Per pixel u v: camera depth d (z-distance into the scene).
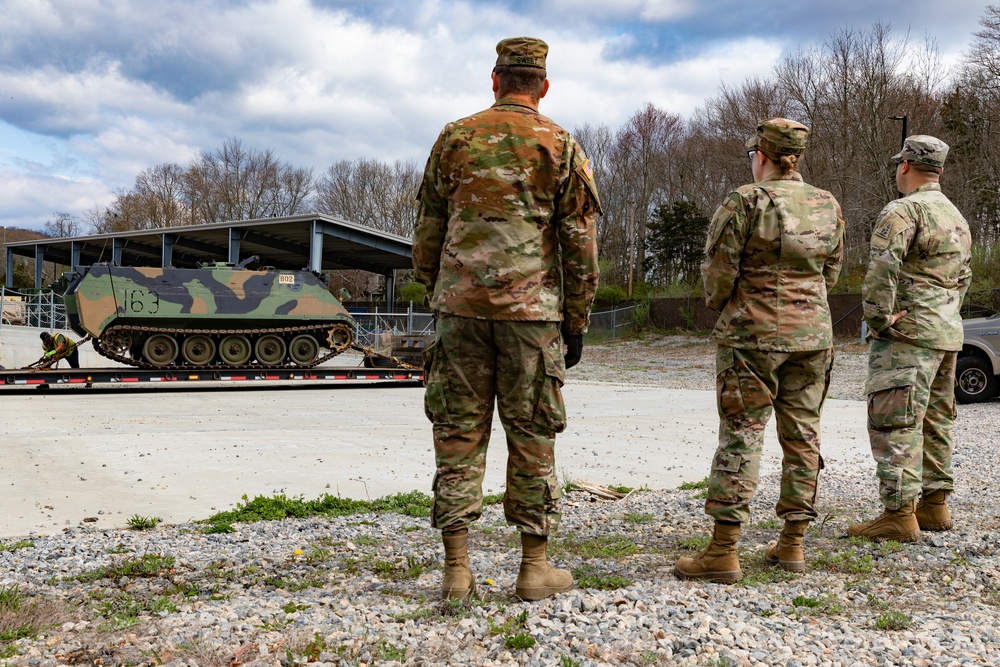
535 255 3.52
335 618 3.40
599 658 2.98
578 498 6.66
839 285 38.72
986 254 33.81
